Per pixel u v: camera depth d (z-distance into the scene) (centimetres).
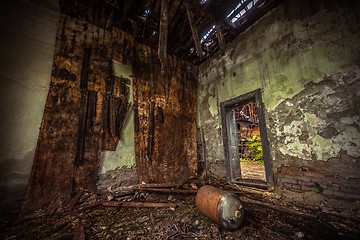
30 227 236
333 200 267
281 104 354
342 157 266
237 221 219
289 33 353
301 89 324
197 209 289
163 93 517
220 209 221
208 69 581
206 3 360
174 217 261
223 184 446
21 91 308
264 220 246
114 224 240
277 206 287
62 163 325
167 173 467
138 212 280
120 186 394
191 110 577
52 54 351
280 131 351
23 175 294
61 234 214
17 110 300
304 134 314
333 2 293
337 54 282
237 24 435
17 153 293
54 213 278
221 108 511
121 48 451
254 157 984
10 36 307
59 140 329
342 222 234
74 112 353
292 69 341
